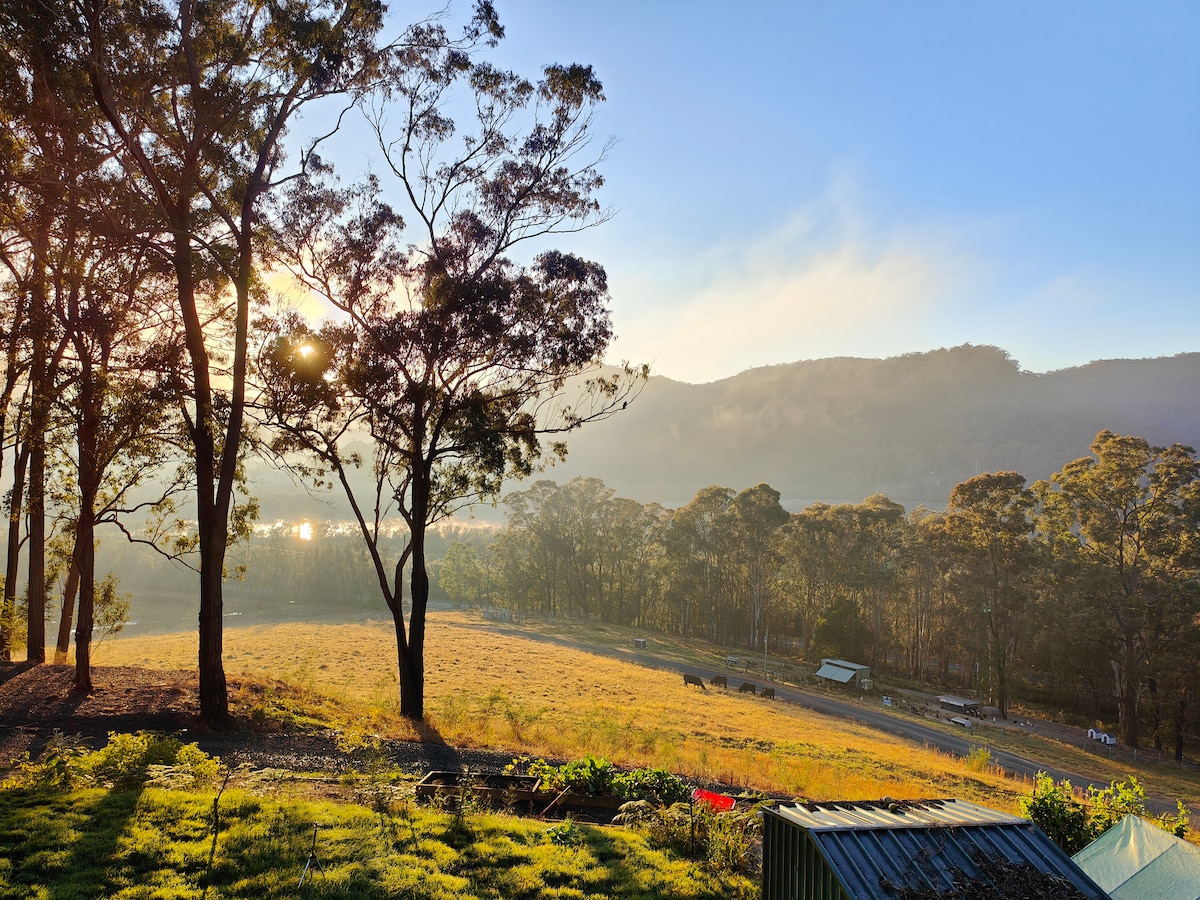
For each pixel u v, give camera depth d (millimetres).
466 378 19688
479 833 7852
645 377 20703
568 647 62312
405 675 19109
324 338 18406
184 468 19031
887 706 49031
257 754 12430
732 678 54219
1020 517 56750
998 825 5598
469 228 19578
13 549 22641
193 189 16172
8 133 15234
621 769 14086
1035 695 63281
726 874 7430
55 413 17312
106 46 13906
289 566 114250
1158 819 9188
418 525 19609
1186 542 50500
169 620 90625
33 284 17672
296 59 15539
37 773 8406
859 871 4871
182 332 17734
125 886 5797
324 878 6180
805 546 73750
